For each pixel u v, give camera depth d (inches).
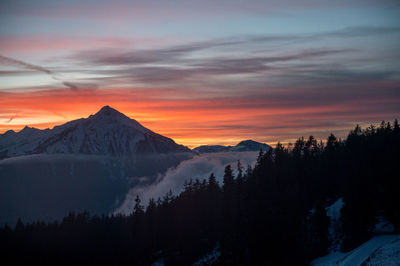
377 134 3993.6
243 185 4050.2
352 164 3378.4
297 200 3299.7
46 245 4687.5
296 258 2800.2
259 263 2999.5
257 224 3213.6
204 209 4195.4
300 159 4106.8
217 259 3449.8
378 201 2775.6
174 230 4306.1
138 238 4525.1
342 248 2659.9
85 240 4717.0
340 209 3036.4
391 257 1957.4
